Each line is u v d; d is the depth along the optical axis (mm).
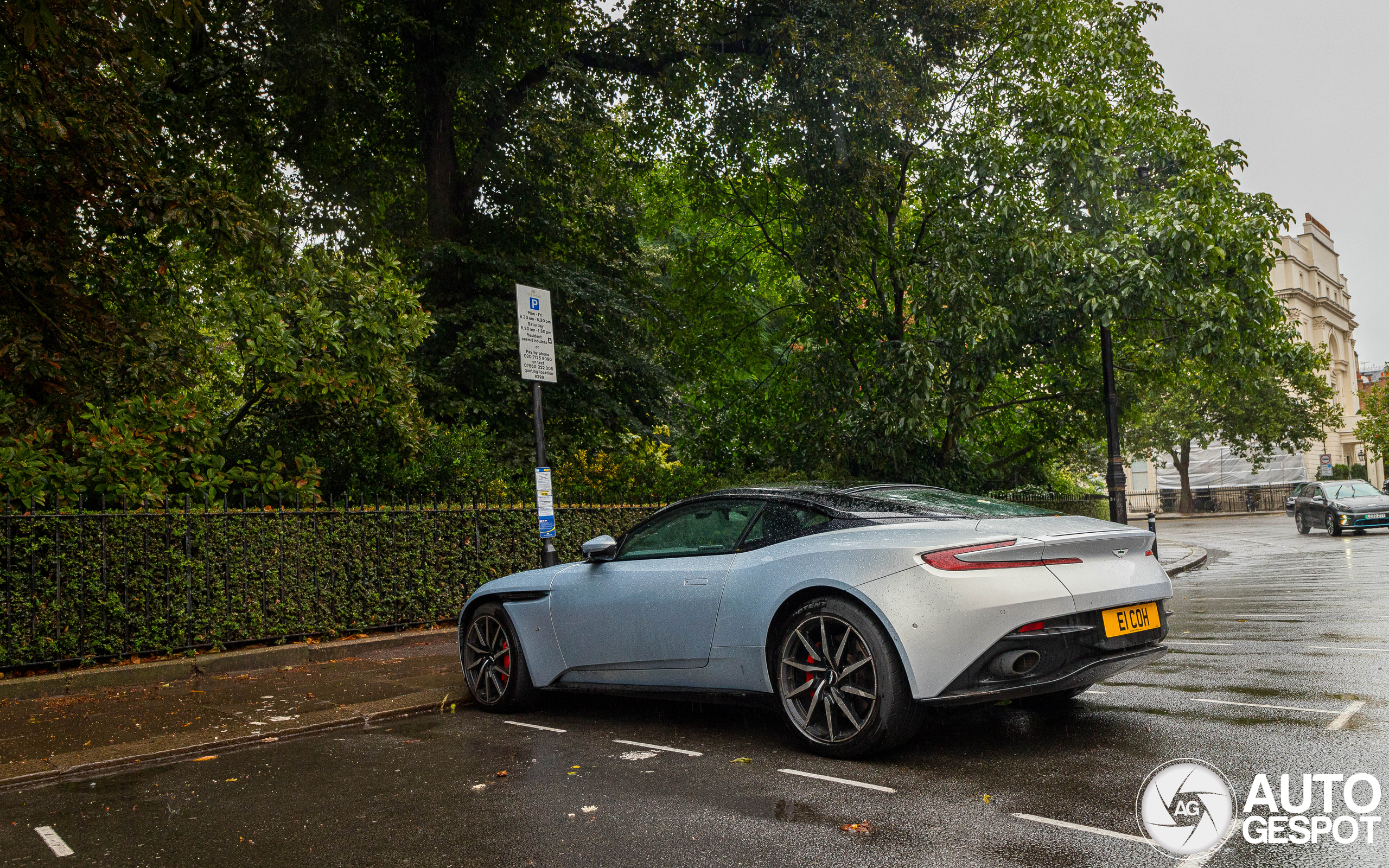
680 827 3475
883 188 16812
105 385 9570
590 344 15789
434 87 15055
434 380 13328
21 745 5027
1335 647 6984
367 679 6926
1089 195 14695
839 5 15023
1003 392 18594
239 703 6125
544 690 5754
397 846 3391
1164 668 6379
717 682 4898
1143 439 44312
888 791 3818
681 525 5387
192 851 3418
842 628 4375
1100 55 15820
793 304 19688
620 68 16797
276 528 8125
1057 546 4270
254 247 10094
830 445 17578
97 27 8797
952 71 16922
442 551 9430
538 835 3449
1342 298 66938
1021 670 4078
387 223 16109
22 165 8844
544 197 16484
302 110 14633
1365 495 24031
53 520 6840
